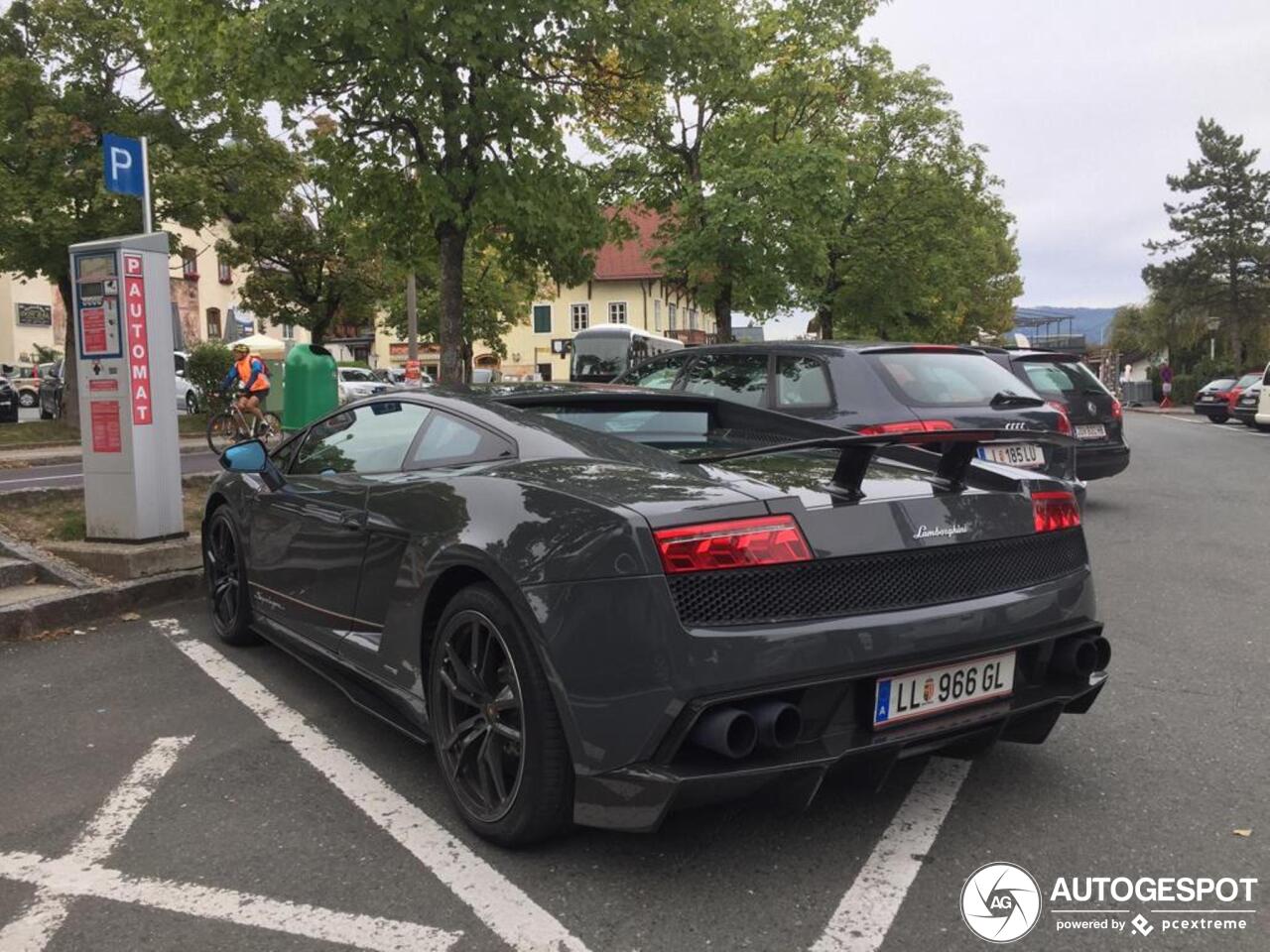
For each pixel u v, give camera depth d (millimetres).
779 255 16062
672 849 2834
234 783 3340
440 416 3699
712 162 16859
